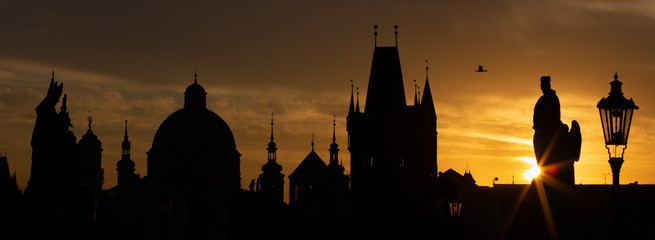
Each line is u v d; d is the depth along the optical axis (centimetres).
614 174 3500
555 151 4041
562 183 4050
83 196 5069
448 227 7338
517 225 4134
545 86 4100
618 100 3478
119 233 12862
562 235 4041
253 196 14325
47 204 4878
